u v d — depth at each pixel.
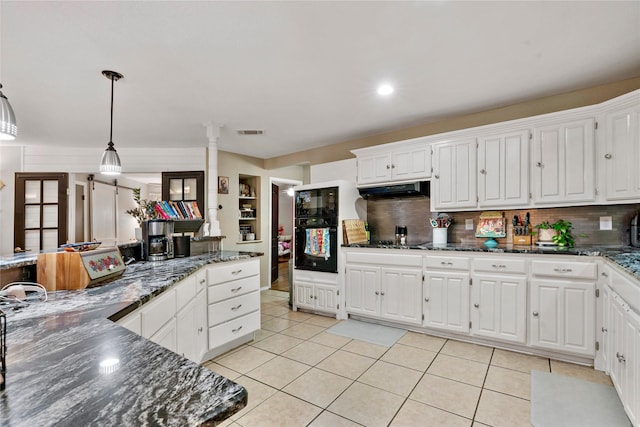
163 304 1.79
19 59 2.13
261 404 2.02
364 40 1.99
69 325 1.08
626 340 1.79
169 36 1.90
